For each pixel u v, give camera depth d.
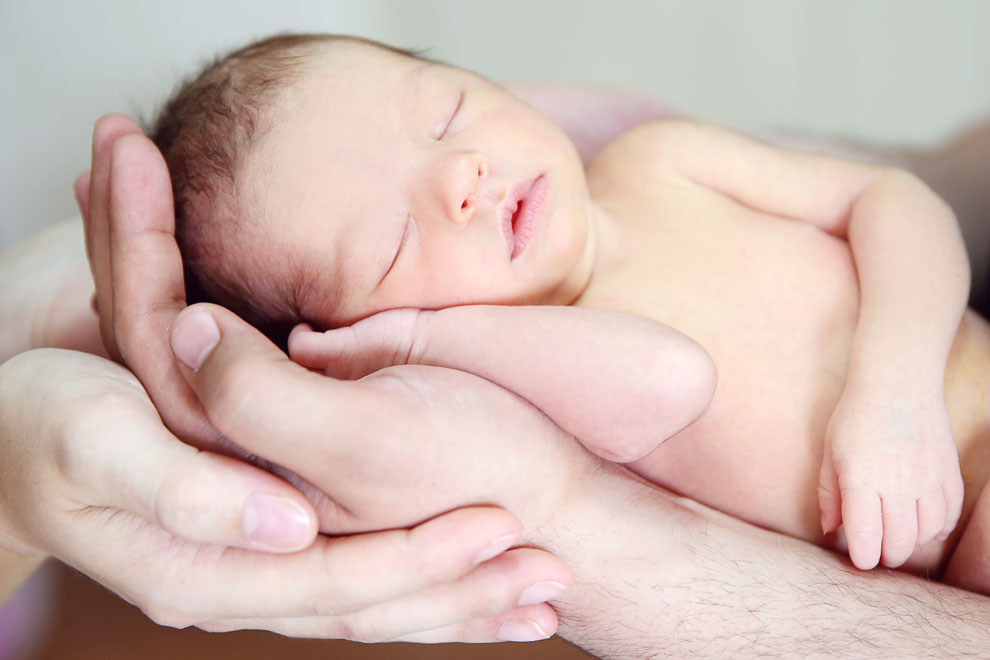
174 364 0.80
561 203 1.03
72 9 1.90
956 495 0.90
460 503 0.72
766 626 0.79
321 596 0.69
